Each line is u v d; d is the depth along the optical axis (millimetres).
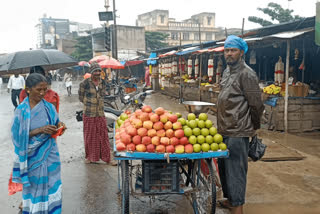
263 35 11820
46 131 2502
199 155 2822
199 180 3615
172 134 2828
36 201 2541
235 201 3049
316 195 3926
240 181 3025
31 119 2520
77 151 6133
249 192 4035
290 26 10797
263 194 3973
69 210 3586
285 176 4582
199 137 2861
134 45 35781
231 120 2953
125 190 2859
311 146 6234
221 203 3654
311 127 7734
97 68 4945
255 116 2965
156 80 19016
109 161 5285
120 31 34719
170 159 2900
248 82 2865
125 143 2840
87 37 40219
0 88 26406
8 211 3611
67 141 6949
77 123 9133
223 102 3000
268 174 4668
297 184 4281
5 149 6426
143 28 36125
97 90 5066
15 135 2473
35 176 2539
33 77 2496
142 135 2814
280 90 8000
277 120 7555
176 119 2900
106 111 5871
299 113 7641
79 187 4293
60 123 2822
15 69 4145
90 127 5121
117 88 13508
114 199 3881
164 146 2807
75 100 15586
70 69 43156
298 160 5328
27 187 2561
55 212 2639
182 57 14727
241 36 9133
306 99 7633
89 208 3631
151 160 2963
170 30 46625
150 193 2955
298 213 3467
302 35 6977
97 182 4477
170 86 16297
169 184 2965
